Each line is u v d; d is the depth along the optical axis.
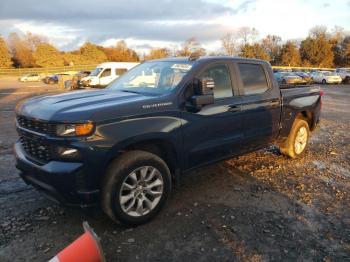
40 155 3.39
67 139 3.12
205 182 4.85
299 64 83.81
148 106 3.57
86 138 3.13
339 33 85.81
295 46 85.19
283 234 3.47
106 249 3.16
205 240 3.34
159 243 3.28
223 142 4.38
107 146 3.22
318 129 9.23
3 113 12.40
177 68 4.29
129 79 4.77
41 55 83.44
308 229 3.58
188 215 3.84
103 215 3.80
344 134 8.65
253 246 3.25
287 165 5.70
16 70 67.81
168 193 3.78
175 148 3.81
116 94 4.03
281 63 86.38
